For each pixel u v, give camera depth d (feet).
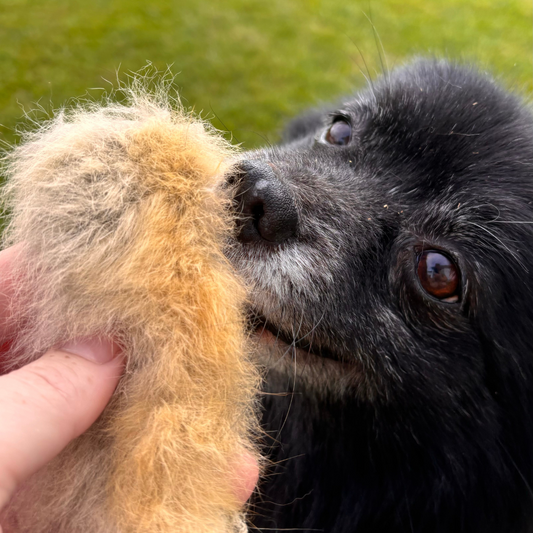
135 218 0.33
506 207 0.54
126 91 0.47
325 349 0.55
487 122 0.58
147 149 0.35
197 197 0.36
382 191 0.58
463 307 0.55
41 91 1.45
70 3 1.87
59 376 0.32
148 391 0.33
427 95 0.62
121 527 0.32
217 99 1.63
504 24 2.45
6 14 1.75
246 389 0.37
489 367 0.57
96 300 0.33
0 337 0.40
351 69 1.87
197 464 0.32
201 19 1.98
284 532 0.66
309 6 2.27
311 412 0.61
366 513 0.63
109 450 0.34
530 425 0.59
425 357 0.56
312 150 0.66
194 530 0.31
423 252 0.55
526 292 0.55
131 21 1.85
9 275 0.38
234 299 0.36
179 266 0.34
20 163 0.38
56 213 0.33
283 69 1.82
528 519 0.60
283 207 0.46
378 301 0.56
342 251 0.54
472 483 0.60
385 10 2.41
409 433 0.59
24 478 0.31
